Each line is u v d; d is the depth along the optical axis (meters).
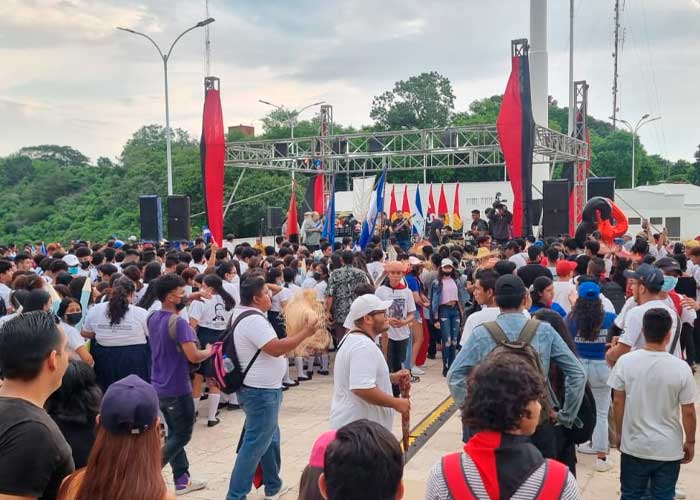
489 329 4.36
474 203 34.78
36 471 2.60
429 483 2.48
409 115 74.19
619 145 72.00
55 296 6.90
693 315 7.24
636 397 4.54
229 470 6.68
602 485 6.21
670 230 39.66
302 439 7.62
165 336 5.72
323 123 28.39
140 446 2.49
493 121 63.28
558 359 4.38
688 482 6.27
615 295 8.48
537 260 9.98
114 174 62.31
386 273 9.76
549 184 18.88
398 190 35.94
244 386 5.30
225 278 9.27
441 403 9.19
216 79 19.30
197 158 54.88
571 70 33.00
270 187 46.25
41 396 2.79
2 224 57.28
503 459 2.36
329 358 12.81
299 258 13.67
